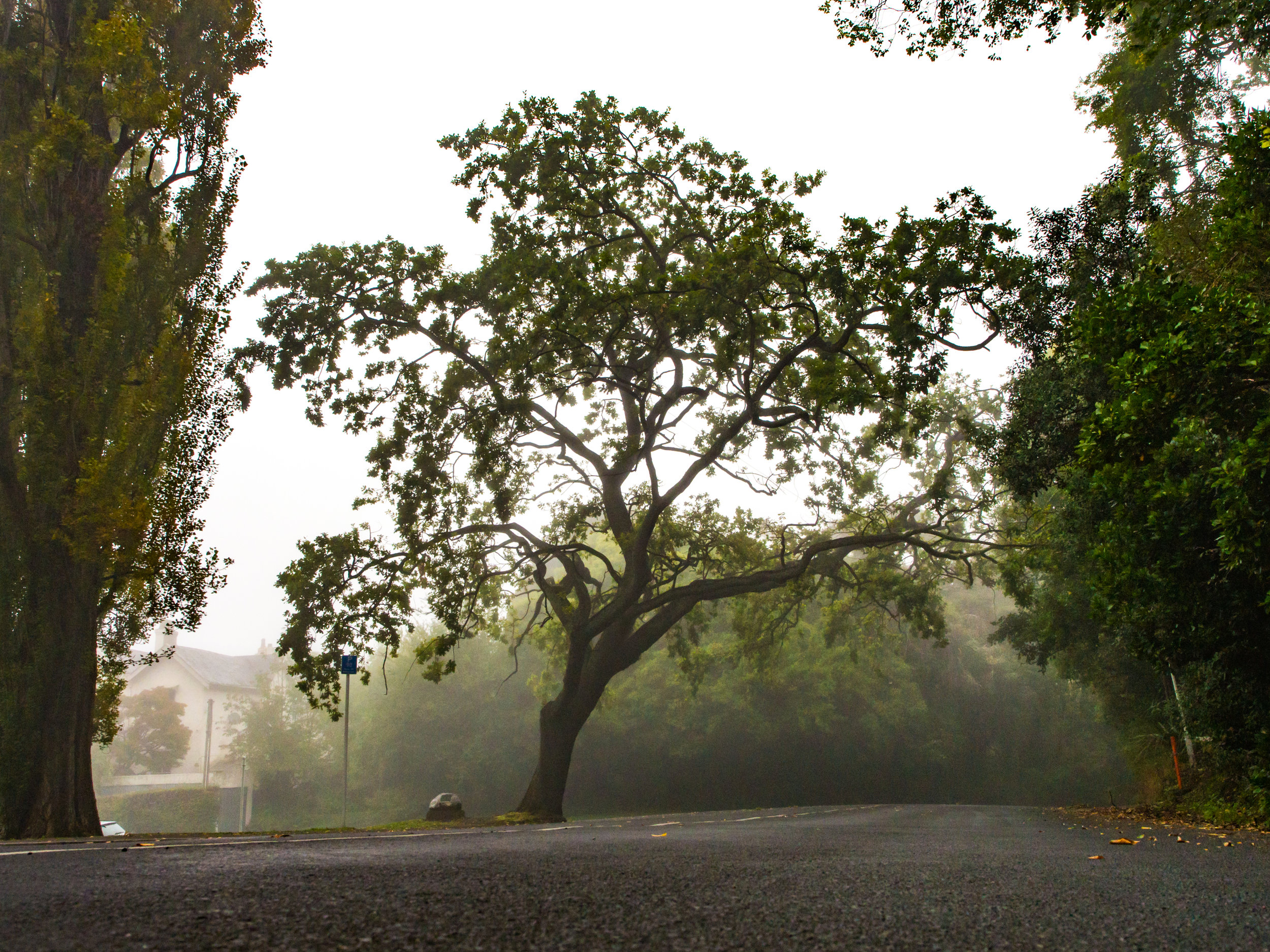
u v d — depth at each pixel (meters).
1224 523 8.23
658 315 18.77
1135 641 12.44
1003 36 11.42
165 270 14.94
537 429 22.05
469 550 22.31
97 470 13.01
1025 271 15.25
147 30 15.36
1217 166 15.32
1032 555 24.73
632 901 3.21
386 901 3.10
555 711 21.67
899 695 44.78
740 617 29.89
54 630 13.43
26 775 12.82
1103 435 9.26
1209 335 8.13
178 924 2.54
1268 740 11.52
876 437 18.62
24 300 14.29
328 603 20.33
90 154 13.91
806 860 5.43
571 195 19.62
